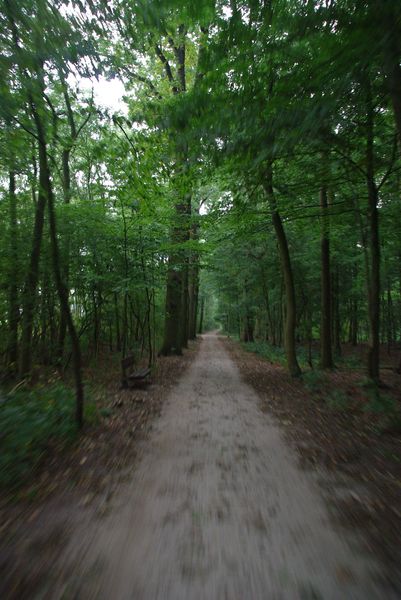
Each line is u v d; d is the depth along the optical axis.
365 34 3.81
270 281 22.02
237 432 6.23
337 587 2.44
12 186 10.50
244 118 5.00
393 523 3.26
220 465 4.74
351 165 8.50
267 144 5.14
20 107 5.18
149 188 7.82
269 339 31.84
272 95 4.91
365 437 5.63
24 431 4.71
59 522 3.28
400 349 24.88
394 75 4.63
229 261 20.94
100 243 11.45
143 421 6.86
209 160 6.40
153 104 5.65
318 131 5.14
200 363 16.45
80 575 2.55
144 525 3.25
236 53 4.85
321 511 3.52
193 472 4.50
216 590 2.41
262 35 4.57
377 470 4.45
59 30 4.53
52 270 10.70
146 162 6.94
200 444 5.59
